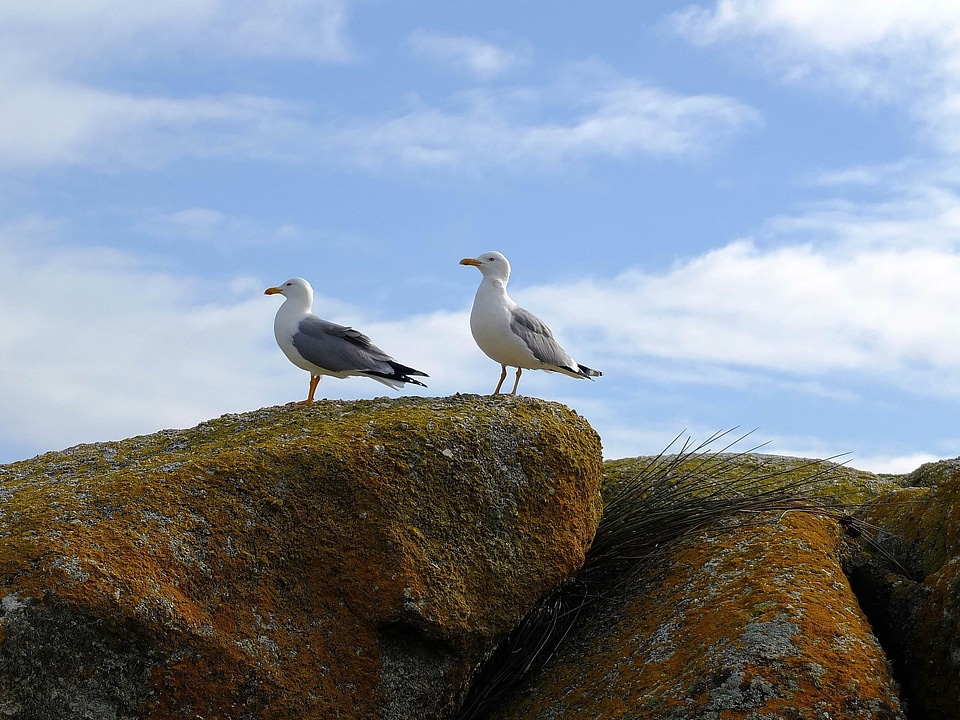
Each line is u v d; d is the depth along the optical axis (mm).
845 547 9508
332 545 7820
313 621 7582
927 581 8516
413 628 7809
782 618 7824
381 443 8242
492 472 8477
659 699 7496
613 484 11602
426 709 7836
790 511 9844
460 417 8672
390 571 7809
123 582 6727
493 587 8258
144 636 6746
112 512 7238
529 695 8492
